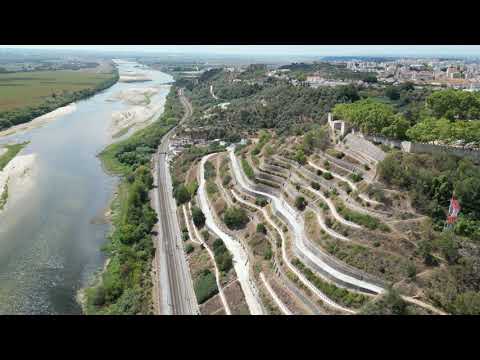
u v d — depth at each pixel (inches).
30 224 7426.2
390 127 6205.7
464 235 4584.2
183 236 7007.9
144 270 6053.2
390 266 4517.7
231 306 5014.8
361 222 5098.4
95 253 6653.5
